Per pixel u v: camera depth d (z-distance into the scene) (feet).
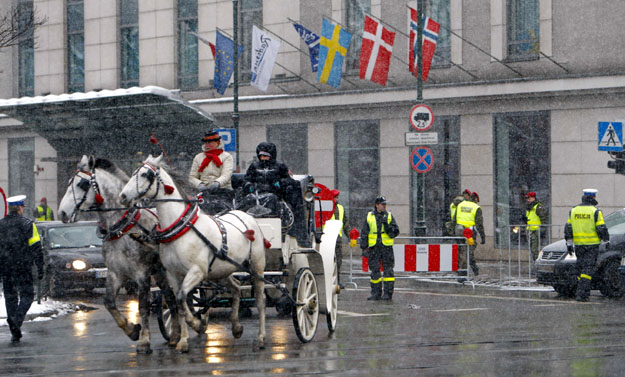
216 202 69.82
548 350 62.90
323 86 181.37
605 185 152.25
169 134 172.55
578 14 155.53
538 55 159.33
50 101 157.28
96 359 61.67
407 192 171.73
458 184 166.71
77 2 212.64
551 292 113.60
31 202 217.15
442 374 53.16
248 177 70.08
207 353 63.05
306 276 68.64
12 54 220.23
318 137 181.68
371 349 64.18
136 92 148.46
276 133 187.21
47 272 111.14
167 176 61.00
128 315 92.38
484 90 161.99
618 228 110.52
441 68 168.66
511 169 161.89
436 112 168.76
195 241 60.13
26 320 87.45
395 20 173.78
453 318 84.53
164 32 199.21
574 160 155.12
